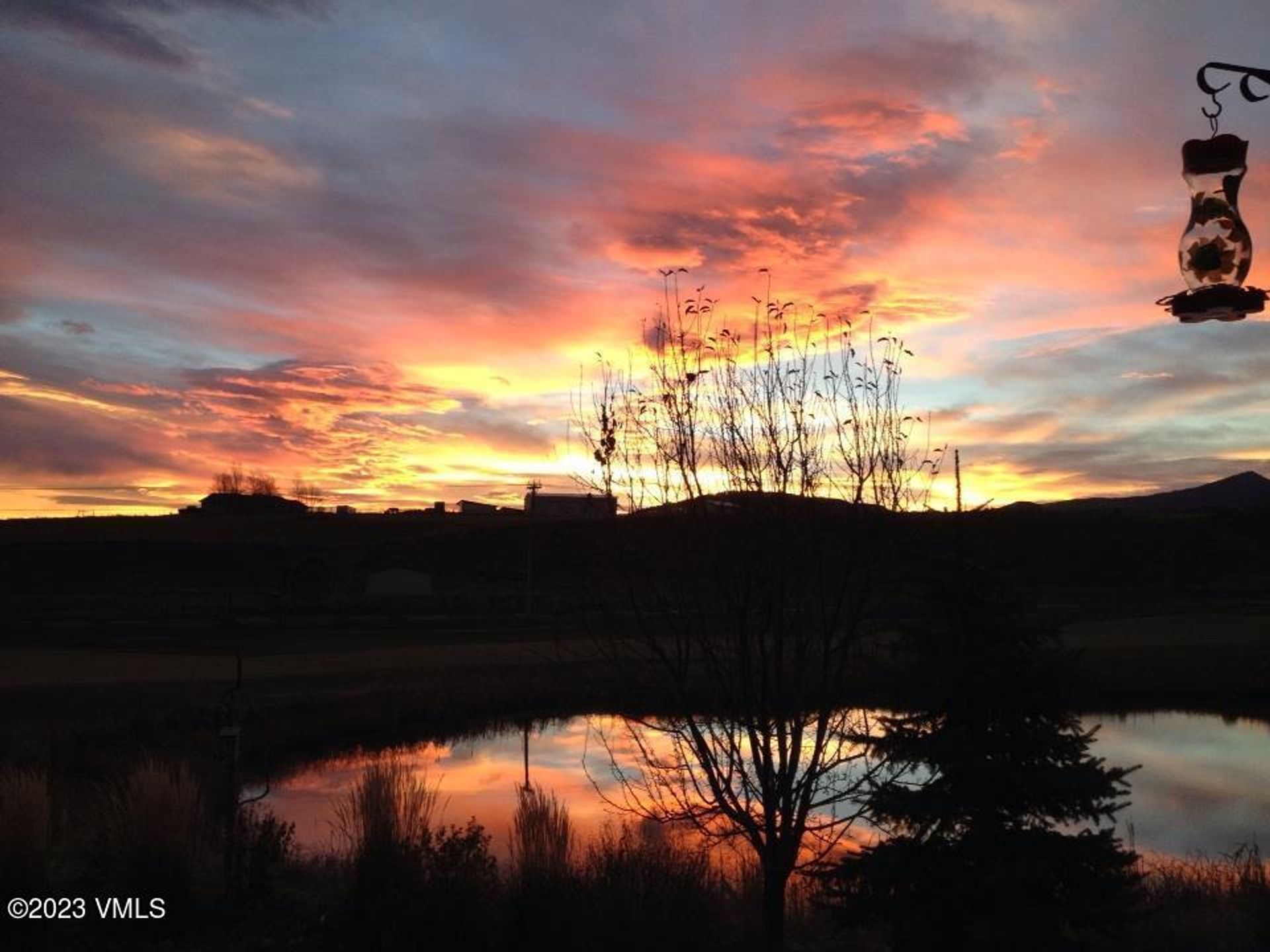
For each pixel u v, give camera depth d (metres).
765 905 7.10
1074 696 6.27
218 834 9.93
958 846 6.17
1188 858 15.30
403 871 8.43
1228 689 37.56
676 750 7.96
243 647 52.00
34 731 24.67
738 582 6.91
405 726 30.70
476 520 149.25
